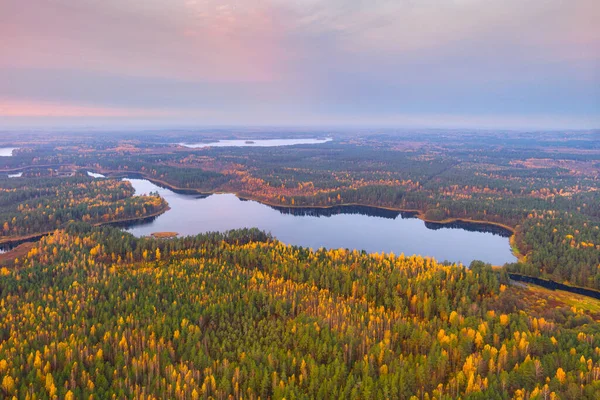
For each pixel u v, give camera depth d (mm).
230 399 86875
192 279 153500
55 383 91312
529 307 145000
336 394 88312
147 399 86812
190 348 106562
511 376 92062
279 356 101688
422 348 108500
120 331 113125
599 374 88000
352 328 111812
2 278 150250
